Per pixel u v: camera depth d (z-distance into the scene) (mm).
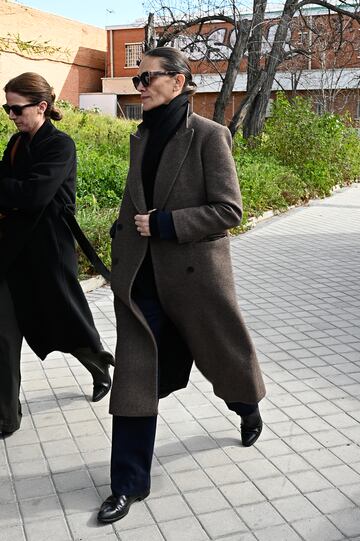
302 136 15828
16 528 3008
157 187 3076
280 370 4906
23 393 4430
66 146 3658
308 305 6648
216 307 3168
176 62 3064
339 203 14234
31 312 3775
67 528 3010
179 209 3051
